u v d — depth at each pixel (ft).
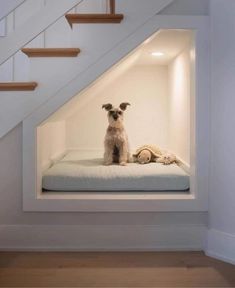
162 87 11.69
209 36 6.40
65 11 6.31
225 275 5.48
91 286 5.11
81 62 6.31
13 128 6.47
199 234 6.57
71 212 6.58
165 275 5.48
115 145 8.69
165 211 6.55
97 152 11.30
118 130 8.69
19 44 6.31
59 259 6.16
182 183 7.00
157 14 6.38
